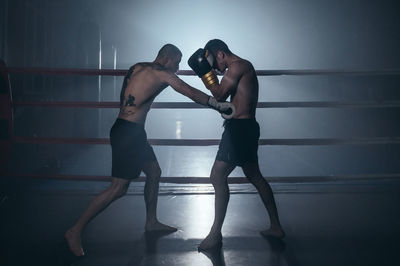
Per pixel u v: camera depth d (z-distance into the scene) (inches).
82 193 145.6
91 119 286.2
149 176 103.7
